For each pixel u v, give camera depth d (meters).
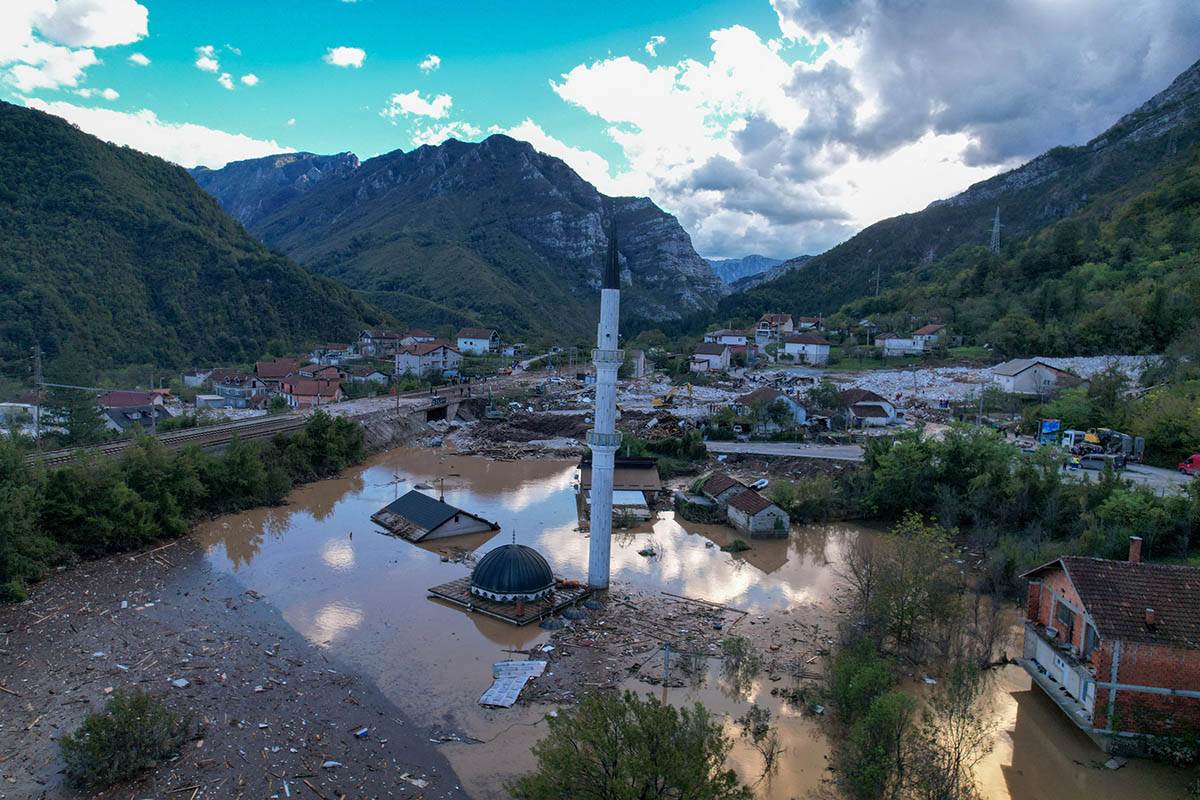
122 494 52.56
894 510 61.94
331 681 34.41
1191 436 64.50
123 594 44.41
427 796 26.28
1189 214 152.88
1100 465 64.50
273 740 29.42
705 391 129.12
